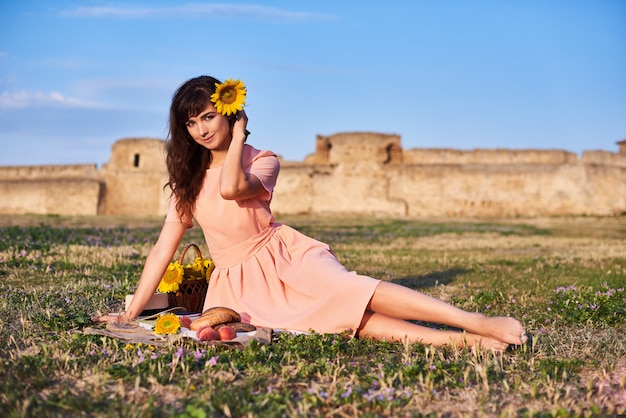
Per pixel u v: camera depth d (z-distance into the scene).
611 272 9.45
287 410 3.13
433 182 37.50
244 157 4.84
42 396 3.24
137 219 28.27
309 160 39.69
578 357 4.27
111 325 4.51
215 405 3.10
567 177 36.88
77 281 7.21
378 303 4.34
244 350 3.97
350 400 3.25
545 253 13.12
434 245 15.13
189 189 4.79
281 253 4.76
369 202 37.81
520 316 5.81
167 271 5.04
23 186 42.09
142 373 3.58
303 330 4.43
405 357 3.98
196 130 4.65
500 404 3.27
